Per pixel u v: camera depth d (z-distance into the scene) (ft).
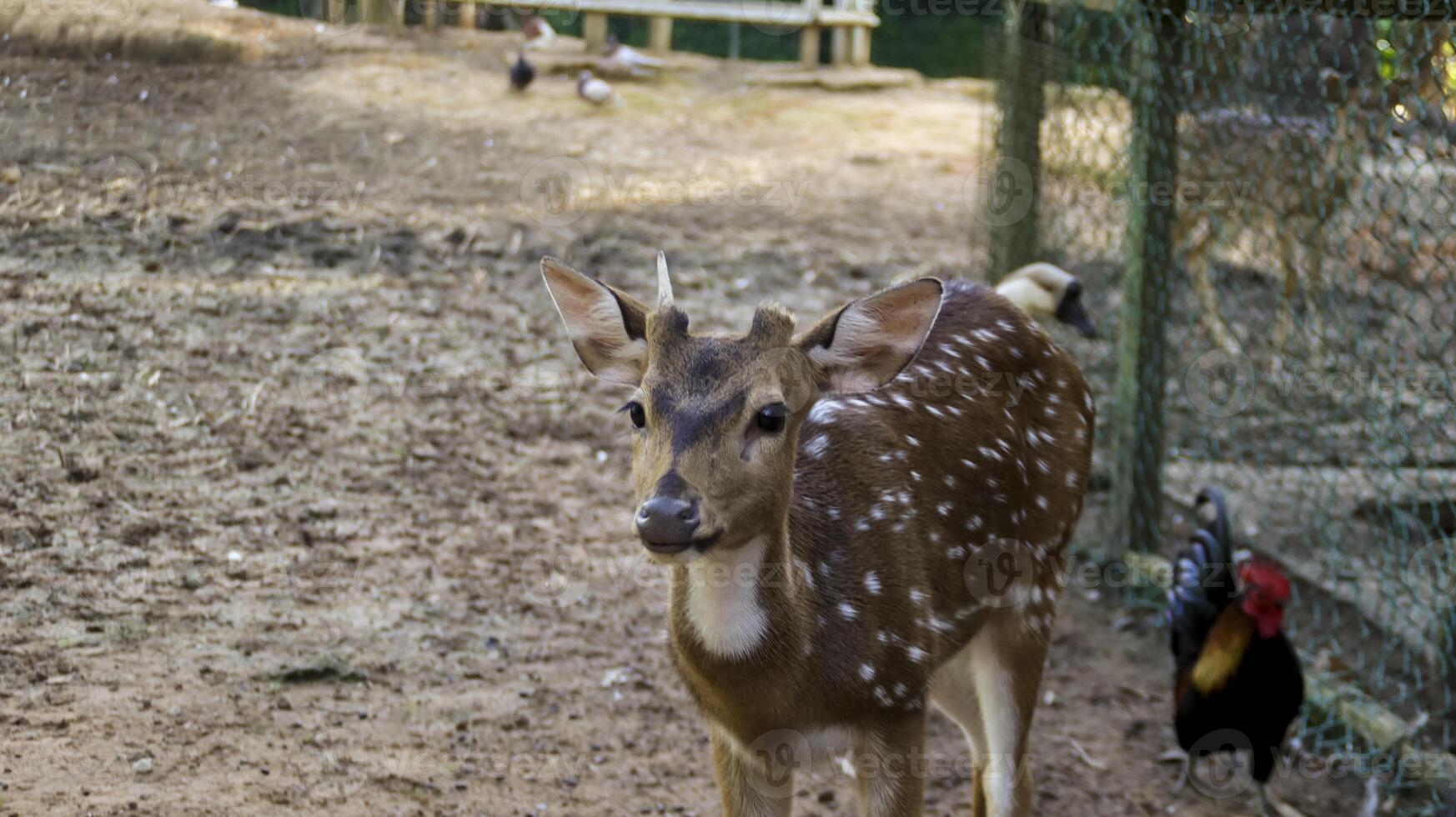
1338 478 25.75
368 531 22.29
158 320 27.22
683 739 18.51
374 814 15.89
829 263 38.45
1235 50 26.45
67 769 15.64
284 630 19.31
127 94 38.17
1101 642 22.93
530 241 35.99
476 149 42.75
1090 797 18.49
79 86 37.55
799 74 61.57
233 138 37.50
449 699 18.56
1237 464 27.58
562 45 57.93
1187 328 32.37
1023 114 28.04
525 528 23.34
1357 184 27.81
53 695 16.98
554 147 45.03
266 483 22.93
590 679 19.61
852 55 64.64
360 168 38.22
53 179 31.89
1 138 33.19
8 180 31.24
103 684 17.40
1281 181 29.27
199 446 23.47
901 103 60.49
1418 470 24.63
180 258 30.04
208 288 29.09
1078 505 17.58
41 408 23.31
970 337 16.53
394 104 44.80
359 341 28.53
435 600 20.83
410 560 21.74
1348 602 23.16
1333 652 21.77
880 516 14.35
